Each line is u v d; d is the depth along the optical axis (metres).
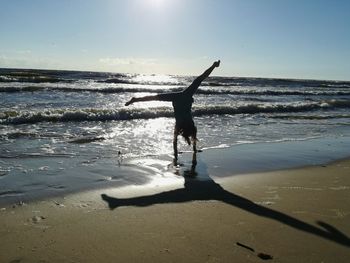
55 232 4.86
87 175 7.61
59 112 15.54
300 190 6.94
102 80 52.28
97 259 4.20
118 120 15.98
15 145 10.21
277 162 9.33
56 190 6.59
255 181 7.54
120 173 7.84
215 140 12.19
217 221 5.33
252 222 5.32
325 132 14.98
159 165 8.63
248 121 17.39
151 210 5.73
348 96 41.19
